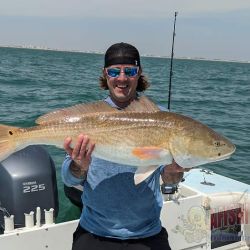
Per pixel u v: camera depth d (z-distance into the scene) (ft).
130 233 11.35
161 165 10.34
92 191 11.37
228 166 33.68
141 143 9.89
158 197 11.74
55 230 13.52
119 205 11.23
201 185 18.42
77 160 10.13
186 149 10.01
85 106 10.28
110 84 11.17
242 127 53.21
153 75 160.25
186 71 236.22
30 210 14.93
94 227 11.56
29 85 91.20
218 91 108.37
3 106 58.44
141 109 10.63
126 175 11.12
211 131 10.24
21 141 10.21
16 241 12.91
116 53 10.93
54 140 10.14
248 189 18.07
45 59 307.17
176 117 10.03
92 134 9.95
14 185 14.85
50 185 15.38
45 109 58.08
